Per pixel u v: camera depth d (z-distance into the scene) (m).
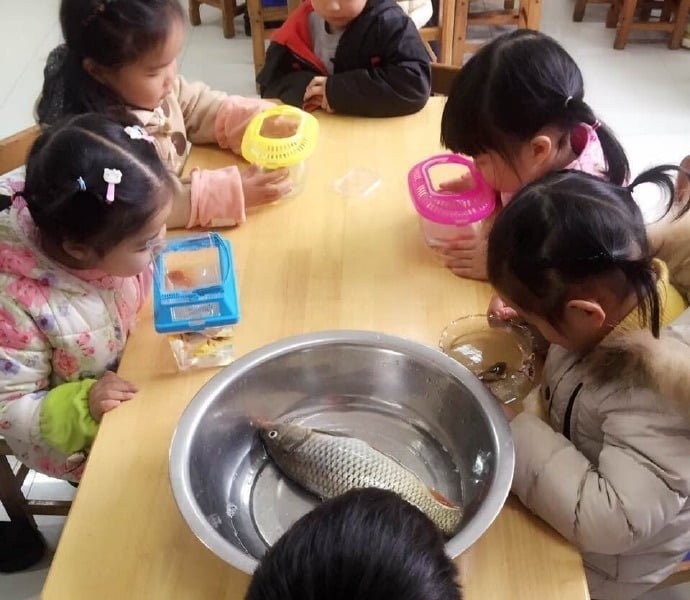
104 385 0.97
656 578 0.96
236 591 0.76
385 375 0.97
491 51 1.05
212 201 1.21
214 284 0.98
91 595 0.76
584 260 0.77
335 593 0.46
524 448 0.85
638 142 2.62
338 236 1.20
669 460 0.79
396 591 0.46
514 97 1.01
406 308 1.06
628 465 0.80
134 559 0.79
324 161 1.37
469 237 1.13
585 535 0.79
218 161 1.42
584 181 0.82
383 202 1.27
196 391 0.96
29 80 3.15
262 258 1.16
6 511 1.53
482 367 0.97
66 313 1.02
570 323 0.82
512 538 0.80
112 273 1.00
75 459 1.14
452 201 1.14
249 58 3.27
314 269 1.14
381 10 1.54
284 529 0.87
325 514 0.50
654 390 0.79
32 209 0.94
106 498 0.84
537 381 0.98
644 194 1.68
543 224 0.78
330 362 0.97
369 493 0.53
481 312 1.05
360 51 1.55
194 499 0.77
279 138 1.31
